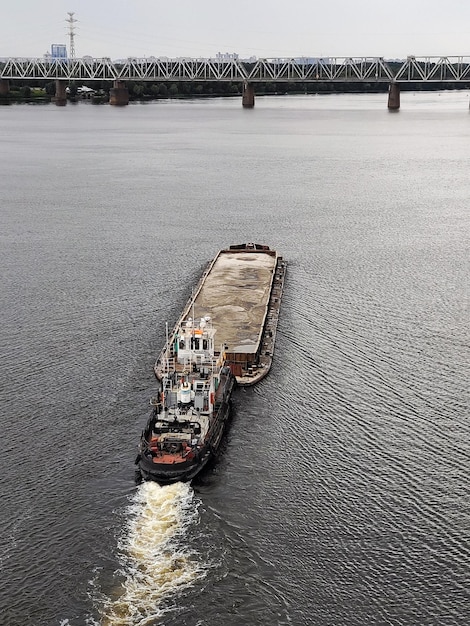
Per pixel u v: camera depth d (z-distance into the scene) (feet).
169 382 216.54
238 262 364.38
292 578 156.66
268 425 213.66
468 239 419.33
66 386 235.40
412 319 293.64
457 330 282.15
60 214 483.10
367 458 197.06
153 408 214.48
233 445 203.41
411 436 207.51
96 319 291.38
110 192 566.36
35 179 634.84
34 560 161.58
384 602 150.61
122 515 175.73
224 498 181.47
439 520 173.27
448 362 253.85
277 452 200.13
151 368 247.50
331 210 497.87
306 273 355.56
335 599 151.43
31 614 147.95
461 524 172.04
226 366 235.61
